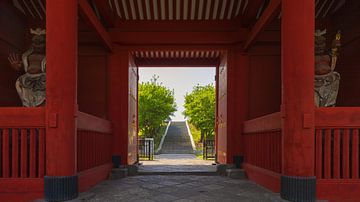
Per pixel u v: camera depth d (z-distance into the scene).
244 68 8.71
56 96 4.99
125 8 8.48
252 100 8.67
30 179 5.10
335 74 7.05
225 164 8.59
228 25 8.77
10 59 7.44
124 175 7.98
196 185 6.79
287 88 5.08
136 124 10.77
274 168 6.14
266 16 6.47
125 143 8.62
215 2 8.33
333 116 5.11
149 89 26.09
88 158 6.55
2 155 5.21
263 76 8.71
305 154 4.88
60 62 5.03
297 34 4.99
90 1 7.55
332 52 7.14
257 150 7.28
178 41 8.73
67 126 5.02
